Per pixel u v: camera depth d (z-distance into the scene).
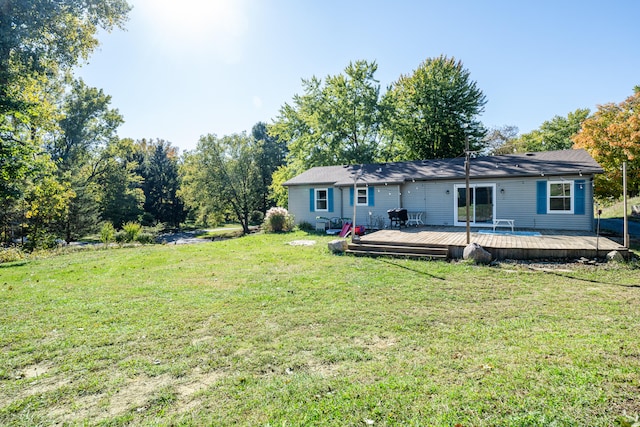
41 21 13.25
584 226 13.32
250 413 2.87
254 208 40.72
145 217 40.25
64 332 4.89
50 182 19.27
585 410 2.60
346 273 8.33
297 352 4.08
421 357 3.78
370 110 28.84
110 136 33.25
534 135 41.50
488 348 3.92
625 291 6.24
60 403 3.15
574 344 3.87
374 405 2.86
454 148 31.08
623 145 15.70
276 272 8.70
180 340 4.53
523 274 7.78
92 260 11.63
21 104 14.45
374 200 17.17
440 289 6.72
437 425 2.54
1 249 15.56
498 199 14.64
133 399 3.18
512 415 2.59
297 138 30.98
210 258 11.23
